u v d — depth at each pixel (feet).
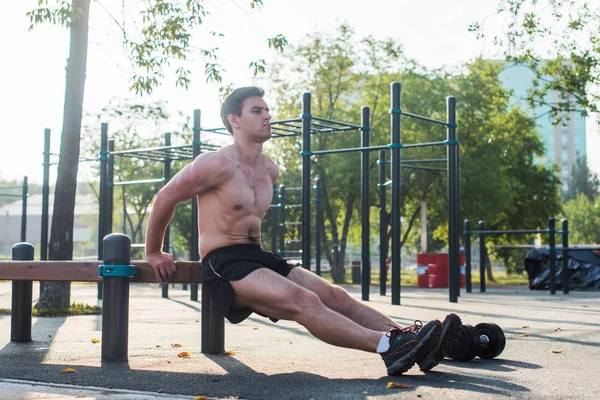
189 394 10.23
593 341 18.04
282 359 14.23
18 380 11.68
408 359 11.21
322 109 94.07
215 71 34.01
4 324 23.98
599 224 215.51
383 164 45.11
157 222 13.08
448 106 38.17
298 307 11.53
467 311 30.68
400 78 93.45
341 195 95.86
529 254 63.67
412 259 223.51
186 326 23.08
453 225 38.17
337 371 12.42
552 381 11.14
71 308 30.66
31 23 30.68
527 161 112.06
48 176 45.91
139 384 11.10
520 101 74.84
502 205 92.38
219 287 12.32
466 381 11.12
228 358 14.39
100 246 43.80
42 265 15.07
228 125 13.25
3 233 179.93
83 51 32.01
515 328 22.04
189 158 45.06
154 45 33.58
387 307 33.68
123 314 13.87
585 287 61.11
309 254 34.94
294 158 96.12
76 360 14.20
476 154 93.30
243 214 12.62
